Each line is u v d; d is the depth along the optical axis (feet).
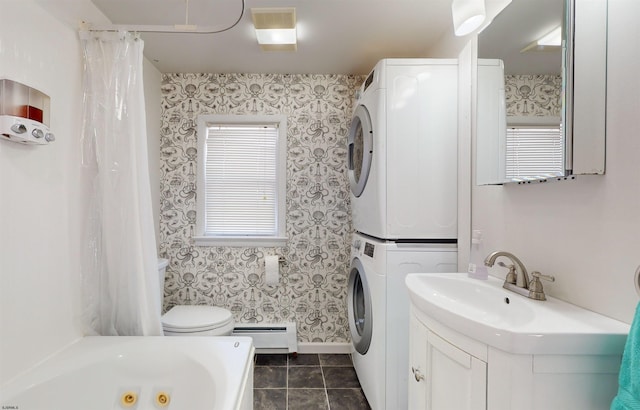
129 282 4.72
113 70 4.59
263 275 7.96
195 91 7.93
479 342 2.61
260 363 7.44
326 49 6.77
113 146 4.61
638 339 2.03
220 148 8.07
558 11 3.04
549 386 2.39
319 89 8.02
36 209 3.83
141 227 4.72
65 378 3.76
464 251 5.02
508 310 3.36
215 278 7.91
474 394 2.66
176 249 7.89
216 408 3.17
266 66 7.57
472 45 4.86
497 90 4.06
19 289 3.60
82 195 4.59
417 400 3.60
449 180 5.24
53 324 4.09
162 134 7.88
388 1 5.17
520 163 3.60
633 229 2.51
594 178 2.82
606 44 2.67
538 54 3.34
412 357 3.79
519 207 3.83
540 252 3.49
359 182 6.03
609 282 2.70
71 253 4.41
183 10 5.38
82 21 4.51
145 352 4.26
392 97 5.16
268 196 8.16
